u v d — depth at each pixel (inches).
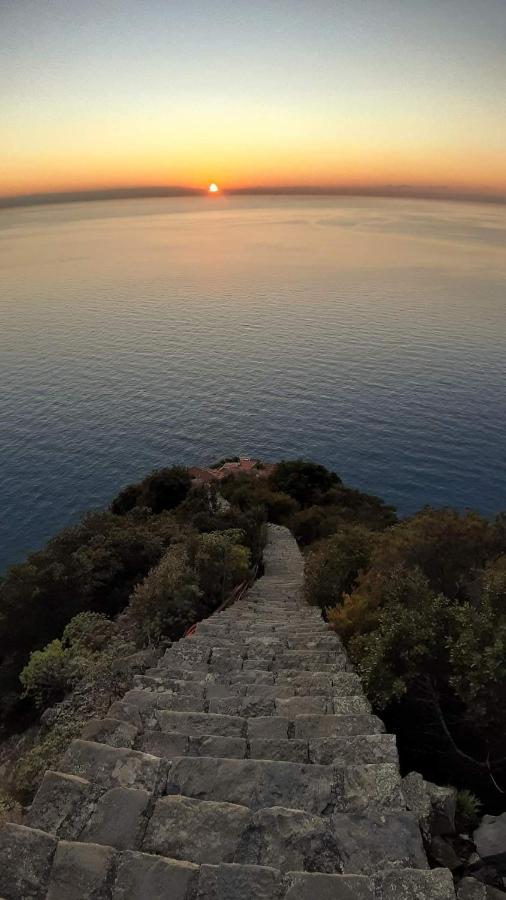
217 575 534.0
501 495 3267.7
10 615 625.9
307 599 505.4
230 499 1384.1
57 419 4490.7
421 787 143.0
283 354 6471.5
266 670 267.3
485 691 208.2
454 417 4325.8
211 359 6353.3
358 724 181.0
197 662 277.0
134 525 895.7
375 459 3750.0
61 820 133.4
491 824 141.7
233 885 112.6
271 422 4471.0
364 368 5733.3
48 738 260.5
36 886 116.2
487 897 117.3
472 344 6328.7
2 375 5590.6
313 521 1212.5
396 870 113.7
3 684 546.6
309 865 120.6
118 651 388.2
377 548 458.9
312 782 144.6
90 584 667.4
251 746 163.6
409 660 239.9
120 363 6200.8
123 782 145.8
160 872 116.0
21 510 3088.1
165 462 3769.7
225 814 132.3
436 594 296.0
